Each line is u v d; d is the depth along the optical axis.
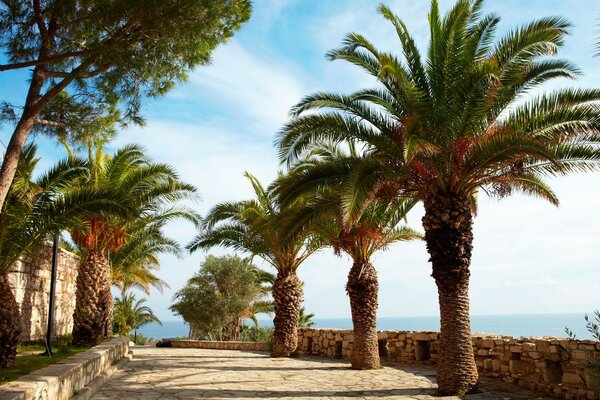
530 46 9.42
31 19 9.23
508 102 10.05
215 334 30.34
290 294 18.55
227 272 30.45
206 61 9.95
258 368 14.40
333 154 14.63
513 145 9.19
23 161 10.20
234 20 9.86
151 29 8.63
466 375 9.70
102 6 8.49
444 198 10.30
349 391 10.29
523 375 10.33
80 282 15.06
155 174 14.84
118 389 10.16
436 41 10.29
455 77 10.03
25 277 14.55
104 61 8.70
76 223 10.95
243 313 31.09
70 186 12.34
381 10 10.40
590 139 9.64
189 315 30.05
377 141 10.34
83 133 10.28
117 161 15.03
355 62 10.32
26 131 8.34
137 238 20.17
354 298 14.76
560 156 10.07
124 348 16.88
